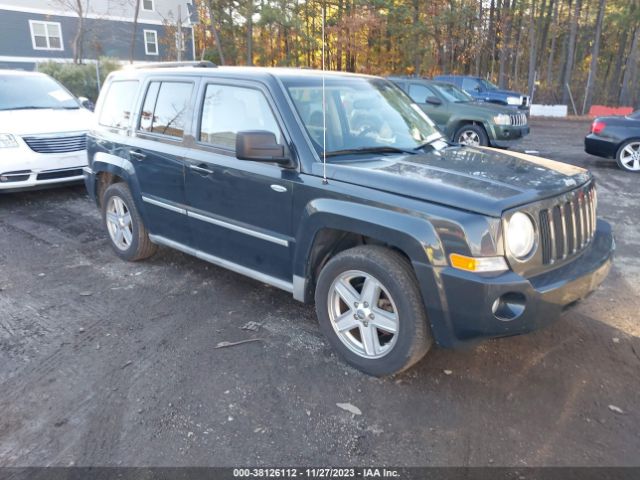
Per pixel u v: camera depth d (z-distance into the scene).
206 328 3.99
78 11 27.41
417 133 4.16
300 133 3.53
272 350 3.66
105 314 4.23
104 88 5.52
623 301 4.43
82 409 3.02
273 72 3.88
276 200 3.62
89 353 3.63
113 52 32.12
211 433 2.82
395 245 3.01
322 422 2.90
